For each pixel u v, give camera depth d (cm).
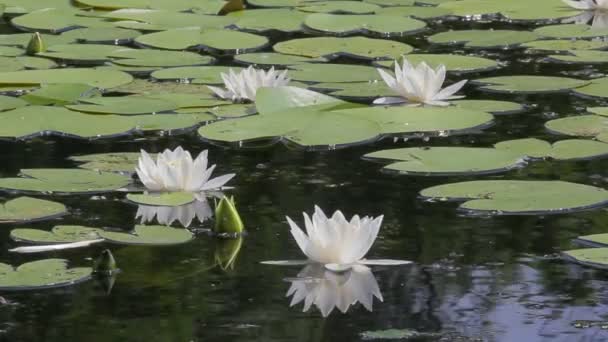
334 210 530
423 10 1091
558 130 662
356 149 636
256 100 714
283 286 441
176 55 887
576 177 574
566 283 445
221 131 668
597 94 745
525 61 857
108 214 523
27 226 506
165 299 427
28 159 613
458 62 852
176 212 530
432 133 667
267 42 939
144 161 563
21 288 436
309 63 854
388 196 552
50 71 816
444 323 407
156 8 1102
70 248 480
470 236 497
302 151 634
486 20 1041
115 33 977
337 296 432
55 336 393
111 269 454
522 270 458
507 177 578
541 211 525
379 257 474
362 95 754
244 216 525
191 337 393
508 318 412
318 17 1038
